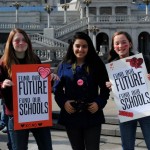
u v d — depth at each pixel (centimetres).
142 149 905
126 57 663
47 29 4859
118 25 5156
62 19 6375
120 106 666
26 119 605
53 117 1206
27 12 6284
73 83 630
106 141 986
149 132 667
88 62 639
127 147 679
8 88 604
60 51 3512
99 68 641
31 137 1035
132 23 5156
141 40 5831
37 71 611
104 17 5144
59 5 7644
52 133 1092
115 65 666
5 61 614
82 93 627
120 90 665
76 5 7012
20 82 602
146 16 5241
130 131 677
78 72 632
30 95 608
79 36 633
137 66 660
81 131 634
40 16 6325
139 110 658
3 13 6228
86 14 5688
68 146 941
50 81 618
